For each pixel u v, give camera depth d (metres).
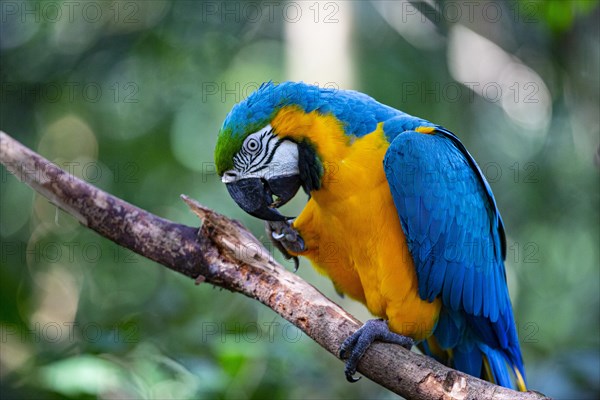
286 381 6.02
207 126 9.45
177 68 9.25
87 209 4.78
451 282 5.00
